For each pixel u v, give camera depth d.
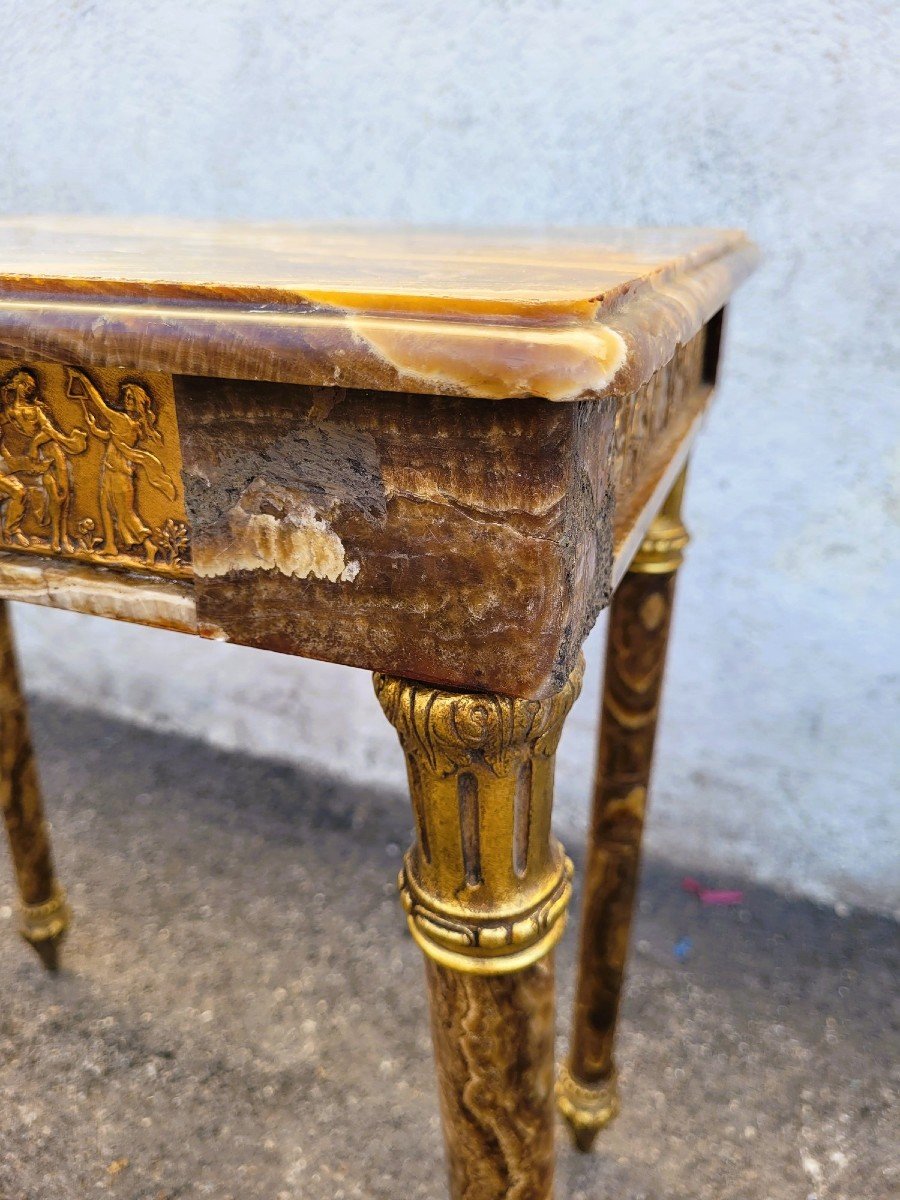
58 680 2.00
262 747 1.83
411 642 0.41
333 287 0.36
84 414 0.46
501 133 1.24
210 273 0.43
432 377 0.33
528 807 0.44
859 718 1.33
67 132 1.51
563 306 0.33
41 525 0.51
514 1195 0.52
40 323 0.40
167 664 1.85
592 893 0.93
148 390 0.44
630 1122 1.10
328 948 1.36
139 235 0.80
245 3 1.31
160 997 1.27
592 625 0.44
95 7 1.41
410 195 1.32
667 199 1.18
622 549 0.51
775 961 1.34
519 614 0.38
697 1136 1.08
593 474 0.40
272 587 0.44
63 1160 1.03
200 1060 1.17
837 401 1.18
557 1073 1.13
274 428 0.40
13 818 1.18
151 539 0.48
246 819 1.65
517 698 0.40
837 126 1.08
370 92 1.29
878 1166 1.04
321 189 1.37
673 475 0.69
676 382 0.77
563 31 1.16
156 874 1.51
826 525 1.25
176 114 1.42
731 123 1.12
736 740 1.42
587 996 0.96
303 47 1.30
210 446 0.42
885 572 1.24
